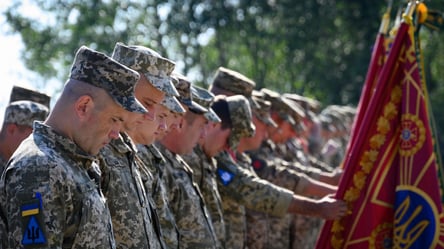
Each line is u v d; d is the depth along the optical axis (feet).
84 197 14.78
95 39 83.10
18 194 14.11
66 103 14.98
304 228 30.66
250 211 27.81
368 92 26.66
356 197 24.29
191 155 22.56
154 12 84.69
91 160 15.19
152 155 19.53
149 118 17.95
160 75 17.93
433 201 23.82
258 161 27.96
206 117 21.29
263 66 96.99
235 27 87.66
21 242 13.98
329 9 88.79
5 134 20.77
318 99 93.66
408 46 24.43
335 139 50.14
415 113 24.16
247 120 23.86
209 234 20.94
